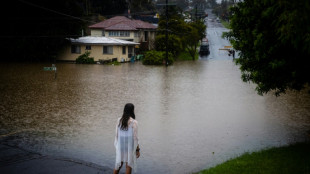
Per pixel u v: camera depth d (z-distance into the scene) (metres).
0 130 10.77
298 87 8.29
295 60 7.24
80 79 25.41
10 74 28.02
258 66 8.27
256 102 16.39
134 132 5.43
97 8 88.31
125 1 92.88
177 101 16.61
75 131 10.82
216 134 10.58
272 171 6.07
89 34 66.44
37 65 37.47
